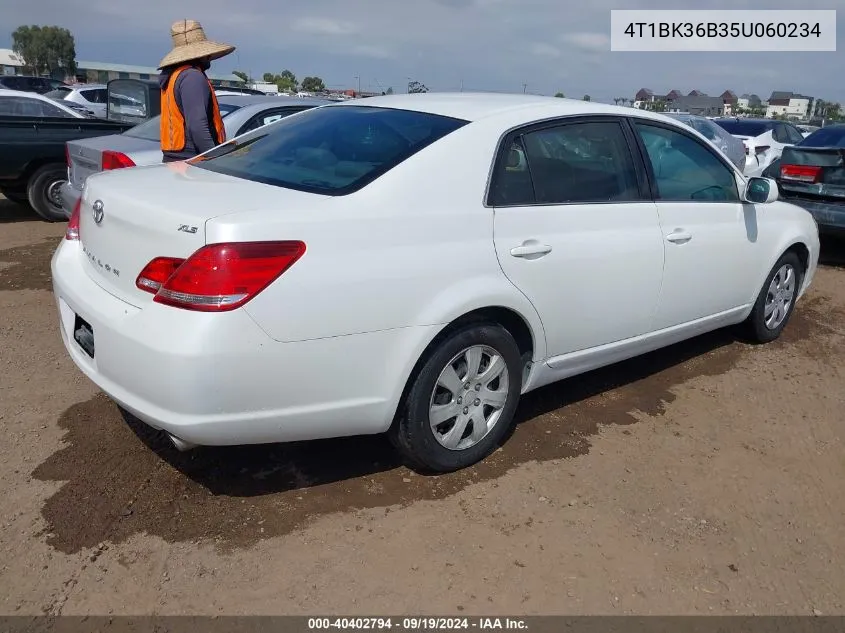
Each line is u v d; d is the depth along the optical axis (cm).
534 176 324
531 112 333
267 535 272
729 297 442
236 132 637
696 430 372
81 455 318
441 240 285
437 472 317
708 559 273
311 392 260
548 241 321
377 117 332
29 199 813
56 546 261
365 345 267
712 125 1109
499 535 279
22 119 775
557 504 301
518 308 311
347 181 282
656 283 378
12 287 557
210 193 272
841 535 292
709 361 467
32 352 428
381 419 281
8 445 324
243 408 248
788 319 541
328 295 254
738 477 330
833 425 386
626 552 274
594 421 376
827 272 717
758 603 252
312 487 303
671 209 385
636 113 383
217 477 306
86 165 630
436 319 281
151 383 243
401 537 275
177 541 267
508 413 329
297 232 250
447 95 371
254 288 240
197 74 501
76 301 282
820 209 703
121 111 941
